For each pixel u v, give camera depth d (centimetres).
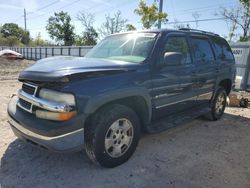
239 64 1017
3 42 6981
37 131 266
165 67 358
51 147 261
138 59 346
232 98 709
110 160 304
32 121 276
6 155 338
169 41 377
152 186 279
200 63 443
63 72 267
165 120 392
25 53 4078
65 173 298
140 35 387
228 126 510
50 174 295
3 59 2586
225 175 308
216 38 532
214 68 489
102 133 285
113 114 293
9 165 312
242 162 346
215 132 468
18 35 7962
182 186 281
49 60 338
